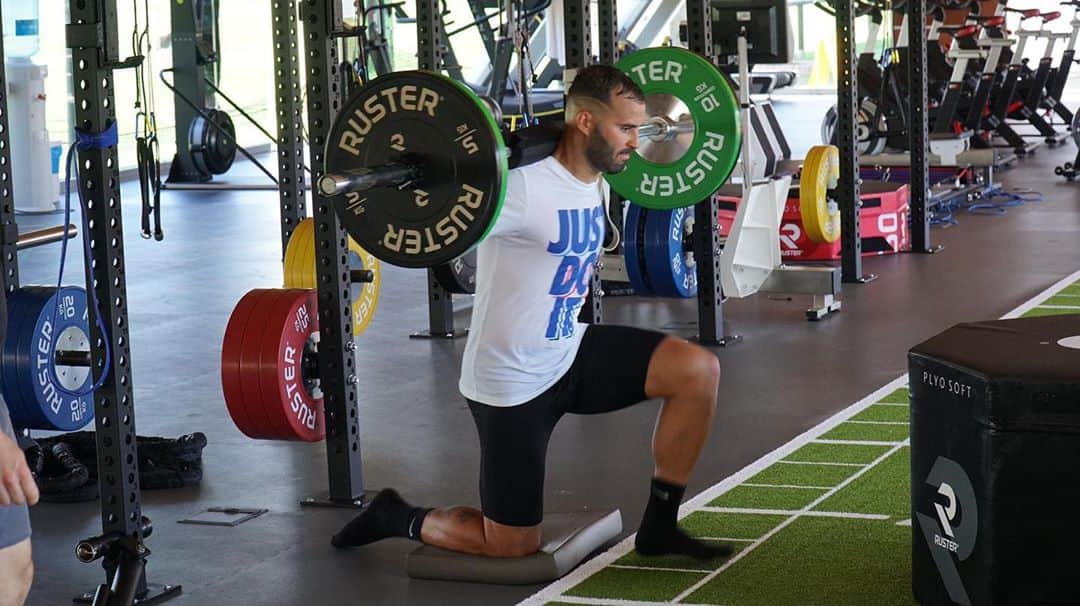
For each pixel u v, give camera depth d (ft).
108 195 11.05
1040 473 9.03
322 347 13.48
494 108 10.36
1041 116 47.60
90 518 13.70
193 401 18.28
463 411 17.37
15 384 14.16
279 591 11.53
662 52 15.14
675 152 15.38
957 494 9.55
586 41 17.20
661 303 23.86
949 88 34.81
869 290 24.08
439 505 13.78
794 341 20.44
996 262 26.18
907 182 33.94
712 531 12.25
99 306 11.14
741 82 20.36
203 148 41.32
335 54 13.26
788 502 13.00
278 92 20.06
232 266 28.55
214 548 12.67
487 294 10.67
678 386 11.01
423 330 22.22
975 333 10.27
